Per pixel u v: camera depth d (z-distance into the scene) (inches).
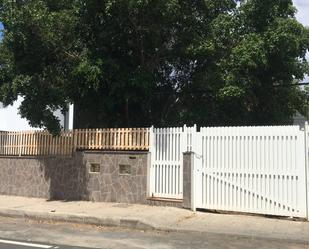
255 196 502.9
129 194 596.4
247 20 679.1
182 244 402.3
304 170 478.6
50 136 677.9
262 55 630.5
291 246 395.5
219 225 465.7
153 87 687.7
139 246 393.4
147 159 585.3
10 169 718.5
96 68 599.2
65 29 615.2
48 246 390.6
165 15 584.1
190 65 711.7
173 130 569.6
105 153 621.0
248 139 510.3
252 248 387.9
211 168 530.0
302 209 478.3
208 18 671.1
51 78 628.4
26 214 560.1
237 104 689.0
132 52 673.0
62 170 659.4
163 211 534.6
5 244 397.7
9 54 657.0
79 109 736.3
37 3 589.3
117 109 713.0
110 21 626.8
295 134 484.7
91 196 627.8
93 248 384.5
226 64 644.7
